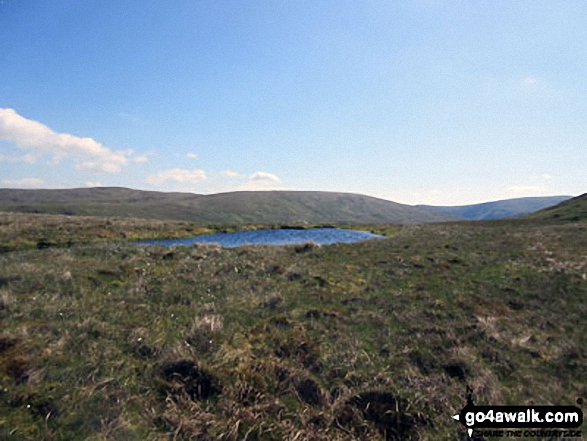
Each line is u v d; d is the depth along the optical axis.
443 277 16.36
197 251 20.98
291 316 10.71
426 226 59.62
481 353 8.72
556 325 10.60
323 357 8.09
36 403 5.55
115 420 5.39
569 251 23.08
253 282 14.51
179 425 5.43
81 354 7.17
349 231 53.12
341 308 11.78
